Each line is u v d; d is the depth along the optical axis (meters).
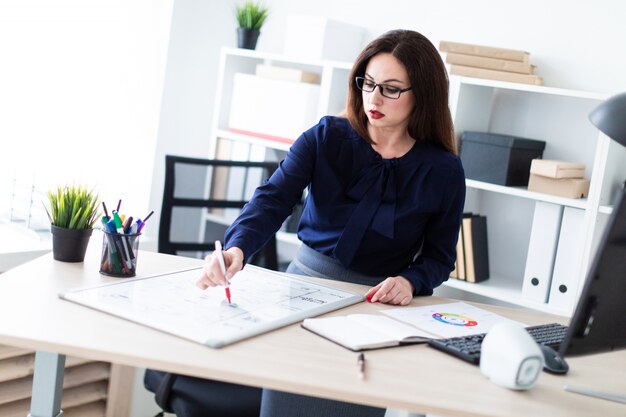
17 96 2.97
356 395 1.23
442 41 2.82
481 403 1.26
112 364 2.82
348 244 1.94
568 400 1.34
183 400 1.91
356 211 1.93
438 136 1.96
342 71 3.12
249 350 1.34
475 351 1.48
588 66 2.82
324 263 2.00
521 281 2.97
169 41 3.29
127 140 3.33
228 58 3.39
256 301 1.62
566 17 2.85
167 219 2.57
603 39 2.79
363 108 1.95
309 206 2.03
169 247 2.57
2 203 3.01
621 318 1.38
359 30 3.28
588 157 2.84
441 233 1.99
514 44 2.96
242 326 1.44
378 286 1.82
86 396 2.79
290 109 3.22
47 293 1.50
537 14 2.91
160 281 1.69
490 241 3.05
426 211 1.93
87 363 2.77
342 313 1.66
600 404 1.34
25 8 2.94
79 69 3.14
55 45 3.05
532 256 2.70
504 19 2.98
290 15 3.31
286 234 3.19
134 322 1.40
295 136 3.21
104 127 3.26
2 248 2.66
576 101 2.85
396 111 1.86
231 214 3.30
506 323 1.40
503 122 3.00
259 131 3.31
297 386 1.23
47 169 3.09
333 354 1.39
